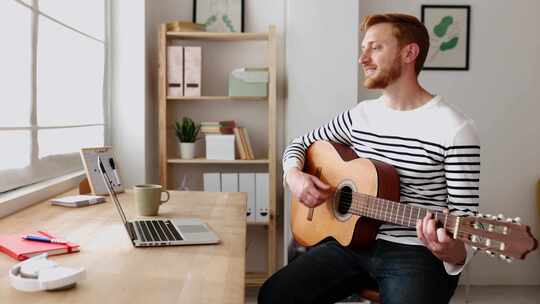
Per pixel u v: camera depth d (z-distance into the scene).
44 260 1.27
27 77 2.36
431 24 4.01
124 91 3.59
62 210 2.09
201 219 1.96
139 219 1.94
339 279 2.17
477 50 4.04
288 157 2.50
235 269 1.36
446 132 1.99
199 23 3.74
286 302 2.12
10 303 1.10
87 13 3.20
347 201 2.15
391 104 2.20
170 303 1.12
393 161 2.14
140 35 3.57
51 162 2.59
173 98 3.64
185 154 3.73
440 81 4.05
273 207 3.70
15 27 2.23
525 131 4.09
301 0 3.73
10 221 1.88
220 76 3.95
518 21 4.04
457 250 1.74
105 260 1.42
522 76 4.07
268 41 3.91
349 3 3.73
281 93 3.93
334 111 3.77
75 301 1.12
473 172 1.95
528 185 4.11
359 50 3.91
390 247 2.06
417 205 2.11
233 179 3.73
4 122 2.13
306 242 2.36
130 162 3.61
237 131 3.70
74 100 2.96
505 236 1.50
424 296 1.89
